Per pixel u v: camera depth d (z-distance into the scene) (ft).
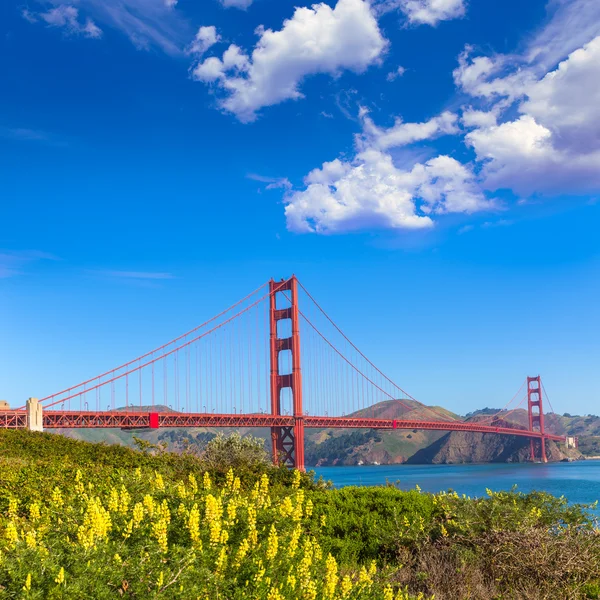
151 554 21.34
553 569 30.40
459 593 29.99
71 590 18.11
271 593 21.18
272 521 28.89
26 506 36.50
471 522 35.58
